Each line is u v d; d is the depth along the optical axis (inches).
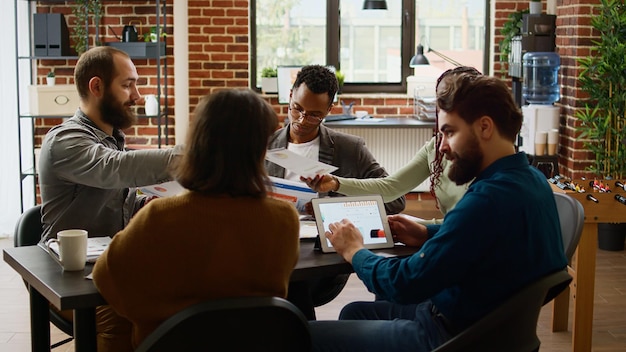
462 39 295.3
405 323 96.0
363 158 134.1
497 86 86.9
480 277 85.6
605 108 231.9
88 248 101.1
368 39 295.7
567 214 113.9
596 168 235.8
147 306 79.0
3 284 196.9
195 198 78.1
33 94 237.6
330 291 130.3
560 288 90.9
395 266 88.4
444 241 83.9
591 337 150.9
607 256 226.4
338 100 290.7
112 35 253.6
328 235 100.0
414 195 296.0
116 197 118.1
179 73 269.9
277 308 77.9
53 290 86.7
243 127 77.9
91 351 90.9
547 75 247.0
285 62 295.4
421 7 294.0
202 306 75.8
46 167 113.8
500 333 84.8
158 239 77.1
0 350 156.0
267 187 81.1
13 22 246.4
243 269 79.1
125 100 118.1
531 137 243.1
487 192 84.1
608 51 227.8
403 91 298.5
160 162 107.4
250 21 290.8
